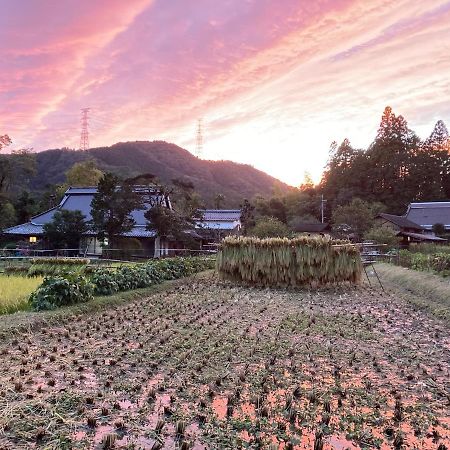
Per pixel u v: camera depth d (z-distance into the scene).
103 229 27.52
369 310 9.78
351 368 5.17
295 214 72.38
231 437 3.26
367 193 72.00
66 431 3.33
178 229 30.38
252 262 14.06
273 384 4.48
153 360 5.29
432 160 69.69
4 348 5.70
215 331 7.02
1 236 35.84
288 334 6.97
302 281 13.96
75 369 4.89
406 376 4.93
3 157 51.16
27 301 8.67
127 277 11.60
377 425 3.57
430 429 3.52
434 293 12.12
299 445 3.17
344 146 81.25
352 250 14.05
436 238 44.78
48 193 53.00
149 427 3.42
